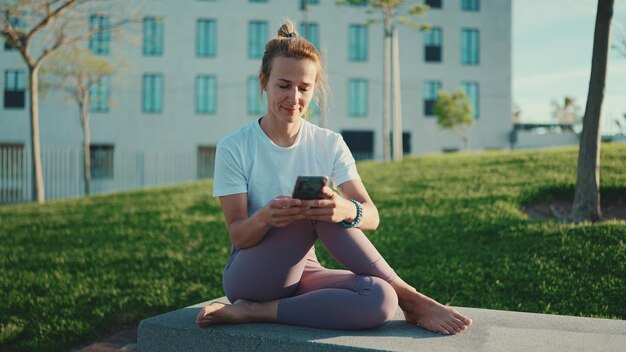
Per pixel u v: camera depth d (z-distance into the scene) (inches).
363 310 85.8
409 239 230.4
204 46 1024.9
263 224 84.0
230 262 96.0
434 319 88.6
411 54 1050.1
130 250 246.8
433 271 189.5
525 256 192.5
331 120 1027.9
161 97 1016.2
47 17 495.2
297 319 89.9
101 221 319.3
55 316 166.4
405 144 1051.9
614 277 165.0
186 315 98.6
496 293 166.7
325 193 81.5
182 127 1016.9
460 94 933.2
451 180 361.4
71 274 214.4
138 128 1010.7
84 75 801.6
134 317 171.6
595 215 228.4
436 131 1057.5
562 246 194.4
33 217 353.4
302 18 1024.2
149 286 194.4
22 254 248.8
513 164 392.2
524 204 280.5
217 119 1022.4
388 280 89.9
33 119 506.3
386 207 297.9
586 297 155.8
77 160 960.3
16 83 981.2
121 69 916.6
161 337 92.8
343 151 99.4
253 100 1027.3
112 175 973.8
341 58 1032.8
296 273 90.7
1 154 916.6
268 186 95.2
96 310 170.4
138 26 981.8
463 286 173.9
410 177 394.0
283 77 89.7
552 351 78.7
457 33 1059.9
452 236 228.5
